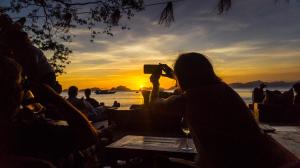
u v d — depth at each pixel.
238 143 1.75
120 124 7.38
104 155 2.48
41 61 2.15
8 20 1.76
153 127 7.17
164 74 2.46
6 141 1.00
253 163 1.70
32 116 1.45
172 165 2.32
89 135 1.25
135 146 2.75
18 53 1.69
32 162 1.00
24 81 1.16
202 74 1.97
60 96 1.20
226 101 1.85
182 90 2.05
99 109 8.27
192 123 1.90
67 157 1.34
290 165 0.96
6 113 0.99
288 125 9.17
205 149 1.83
